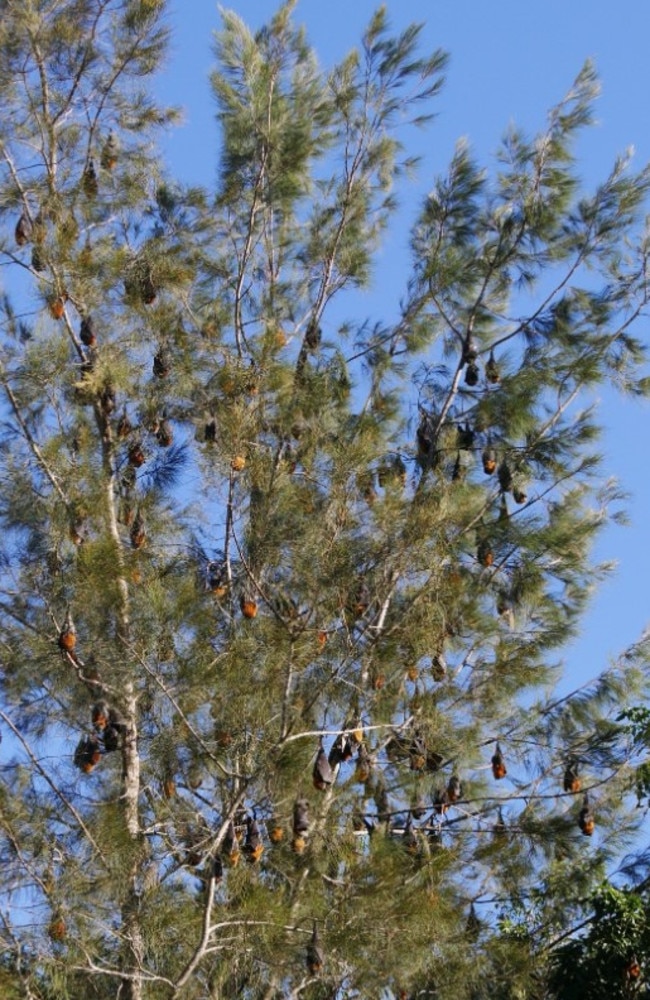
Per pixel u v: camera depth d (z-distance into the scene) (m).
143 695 12.22
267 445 13.25
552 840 13.26
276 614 11.98
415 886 11.70
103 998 11.46
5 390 13.20
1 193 14.13
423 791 13.37
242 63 15.28
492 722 13.75
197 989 11.69
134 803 12.27
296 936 11.53
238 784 11.62
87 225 14.62
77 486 12.46
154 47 14.75
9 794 11.61
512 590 14.25
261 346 13.88
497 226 15.80
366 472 12.85
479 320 15.62
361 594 12.30
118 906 11.47
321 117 15.73
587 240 15.56
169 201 15.14
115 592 11.74
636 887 14.30
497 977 12.34
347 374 14.76
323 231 15.78
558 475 14.77
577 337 15.24
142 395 13.54
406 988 11.91
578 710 13.84
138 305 13.85
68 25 14.45
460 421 15.04
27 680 12.31
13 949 11.06
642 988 13.98
